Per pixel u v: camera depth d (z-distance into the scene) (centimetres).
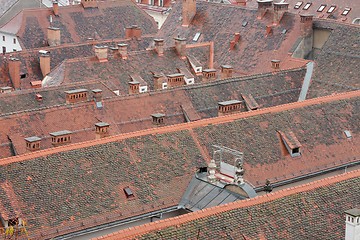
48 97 9862
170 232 5178
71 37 15462
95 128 8475
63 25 15588
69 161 7088
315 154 8400
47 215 6631
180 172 7469
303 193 5806
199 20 13538
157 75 11294
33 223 6531
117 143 7425
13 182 6738
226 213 5453
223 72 11462
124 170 7244
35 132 8494
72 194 6862
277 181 7944
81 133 8669
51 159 7038
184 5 13612
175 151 7631
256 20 12744
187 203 7188
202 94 9875
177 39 12106
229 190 7069
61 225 6619
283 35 12188
